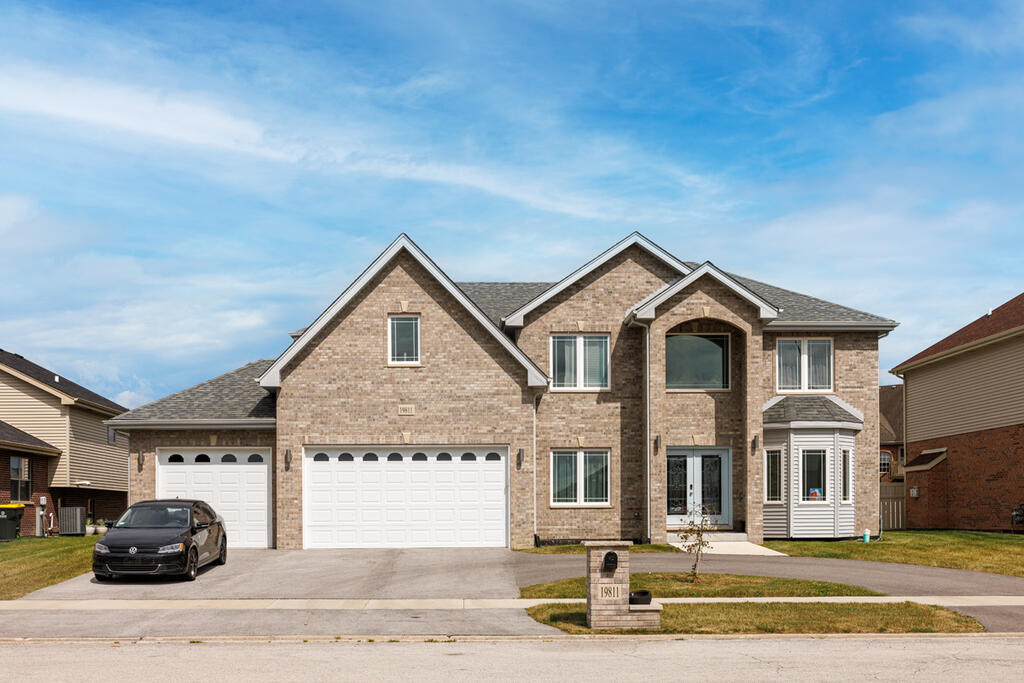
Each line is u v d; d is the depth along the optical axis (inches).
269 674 489.7
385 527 1028.5
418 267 1051.9
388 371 1039.0
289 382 1033.5
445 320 1047.0
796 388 1139.9
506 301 1241.4
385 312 1045.2
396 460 1037.2
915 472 1535.4
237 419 1042.1
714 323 1110.4
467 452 1041.5
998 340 1307.8
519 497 1029.2
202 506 900.6
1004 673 497.4
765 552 981.8
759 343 1077.8
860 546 1018.7
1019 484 1267.2
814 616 658.2
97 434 1652.3
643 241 1118.4
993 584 800.9
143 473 1045.8
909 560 928.3
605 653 547.8
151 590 772.6
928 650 561.6
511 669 502.0
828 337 1146.7
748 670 500.4
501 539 1031.6
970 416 1407.5
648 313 1057.5
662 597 729.6
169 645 579.5
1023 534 1192.2
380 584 799.1
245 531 1041.5
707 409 1098.7
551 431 1103.6
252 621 649.0
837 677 485.1
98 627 630.5
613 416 1107.3
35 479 1453.0
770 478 1103.6
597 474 1109.1
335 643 585.0
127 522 851.4
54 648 570.6
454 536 1031.0
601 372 1116.5
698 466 1105.4
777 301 1183.6
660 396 1071.6
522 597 740.7
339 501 1028.5
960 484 1432.1
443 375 1041.5
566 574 840.9
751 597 732.7
